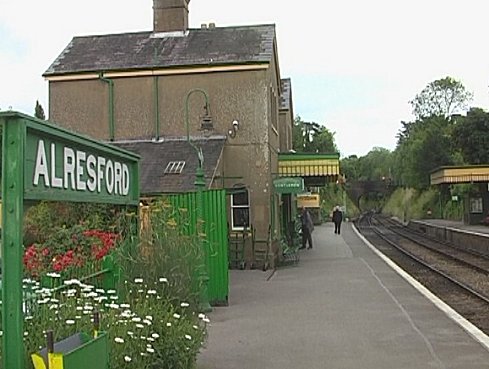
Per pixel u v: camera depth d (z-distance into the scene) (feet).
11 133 12.61
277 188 81.41
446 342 32.71
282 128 119.44
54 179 14.26
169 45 87.71
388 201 396.57
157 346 21.63
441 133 256.32
